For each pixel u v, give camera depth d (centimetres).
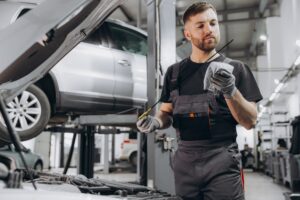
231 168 161
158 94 279
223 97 163
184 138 170
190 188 165
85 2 125
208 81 143
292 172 707
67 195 96
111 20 376
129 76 375
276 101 1273
